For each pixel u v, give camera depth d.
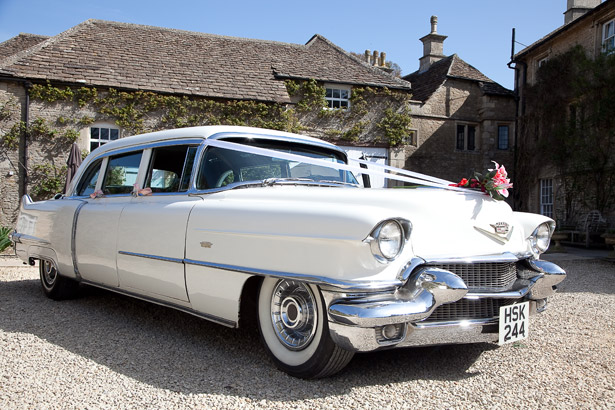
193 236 3.34
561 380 3.04
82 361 3.22
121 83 12.63
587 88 14.49
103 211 4.24
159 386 2.81
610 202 14.16
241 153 3.69
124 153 4.38
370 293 2.55
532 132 17.55
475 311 2.94
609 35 14.66
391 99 15.76
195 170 3.63
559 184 16.22
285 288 3.00
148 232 3.71
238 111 13.53
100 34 14.28
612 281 7.33
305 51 16.62
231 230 3.11
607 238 10.10
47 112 12.19
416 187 3.45
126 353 3.41
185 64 14.15
